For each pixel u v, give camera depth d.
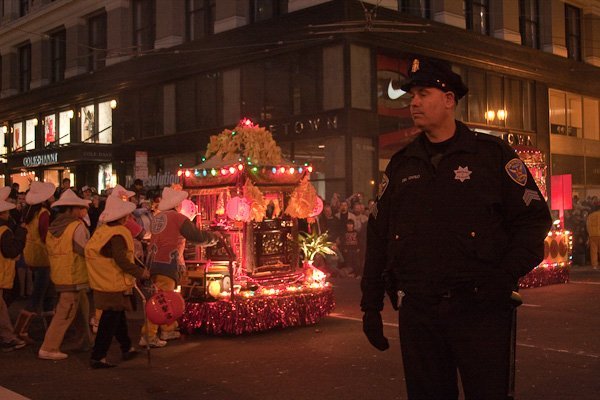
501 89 26.48
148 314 7.13
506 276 2.89
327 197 21.06
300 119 21.61
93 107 31.78
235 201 8.70
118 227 7.05
